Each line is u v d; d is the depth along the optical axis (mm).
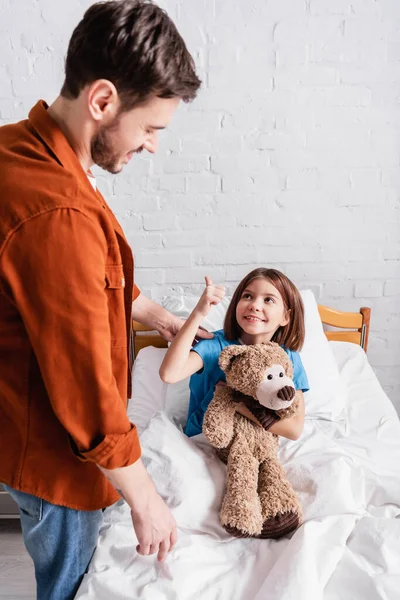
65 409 718
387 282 1998
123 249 916
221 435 1183
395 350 2082
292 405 1175
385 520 1088
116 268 798
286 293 1347
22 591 1461
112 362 852
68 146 764
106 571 966
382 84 1774
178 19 1697
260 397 1149
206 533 1102
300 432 1221
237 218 1918
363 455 1351
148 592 920
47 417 812
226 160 1849
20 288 681
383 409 1581
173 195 1887
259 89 1775
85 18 701
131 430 765
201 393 1386
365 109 1801
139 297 1298
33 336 692
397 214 1917
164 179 1866
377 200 1899
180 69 709
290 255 1964
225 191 1885
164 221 1916
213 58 1737
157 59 674
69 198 693
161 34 683
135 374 1716
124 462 753
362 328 1934
